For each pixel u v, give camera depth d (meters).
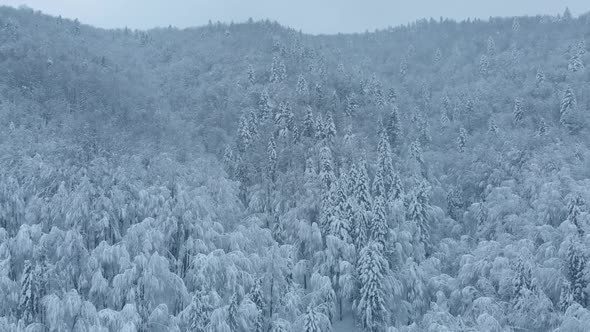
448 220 63.62
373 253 46.88
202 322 38.22
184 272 46.69
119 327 36.31
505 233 52.91
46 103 84.38
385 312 45.53
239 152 80.19
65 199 45.94
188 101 112.94
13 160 53.16
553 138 74.56
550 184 56.25
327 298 46.78
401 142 87.62
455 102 111.06
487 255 48.53
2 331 34.09
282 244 57.72
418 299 47.66
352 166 64.50
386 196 63.59
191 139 85.31
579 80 105.81
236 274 43.78
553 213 53.56
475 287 46.47
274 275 46.78
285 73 117.75
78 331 35.59
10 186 48.34
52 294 36.03
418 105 117.31
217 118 98.00
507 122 92.38
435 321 40.38
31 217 46.09
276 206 62.06
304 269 51.62
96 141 61.84
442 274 49.31
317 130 78.75
